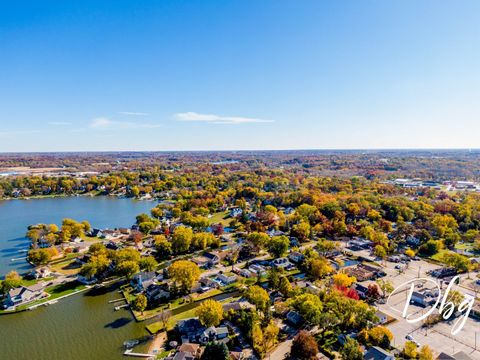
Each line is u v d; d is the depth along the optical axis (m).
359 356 80.94
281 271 135.00
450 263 143.12
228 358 79.25
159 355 87.81
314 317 94.00
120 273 131.25
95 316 108.75
